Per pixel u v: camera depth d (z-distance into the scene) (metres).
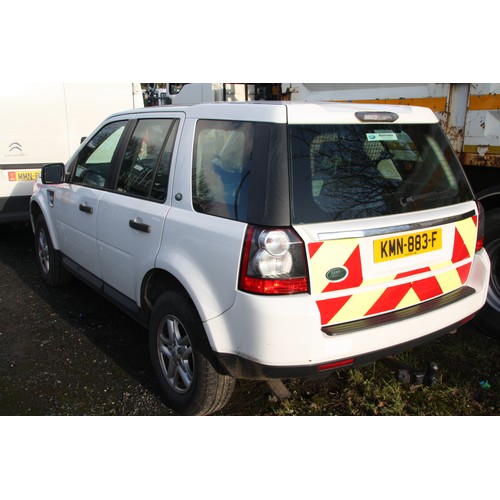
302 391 3.38
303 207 2.46
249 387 3.43
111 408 3.21
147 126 3.53
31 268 5.82
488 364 3.66
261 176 2.50
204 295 2.68
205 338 2.79
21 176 6.59
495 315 3.95
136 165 3.55
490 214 3.90
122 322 4.41
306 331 2.41
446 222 2.88
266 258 2.40
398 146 2.89
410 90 4.46
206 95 8.95
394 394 3.28
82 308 4.69
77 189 4.27
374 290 2.62
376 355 2.61
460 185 3.12
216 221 2.68
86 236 4.07
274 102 2.87
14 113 6.42
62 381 3.51
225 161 2.75
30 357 3.82
